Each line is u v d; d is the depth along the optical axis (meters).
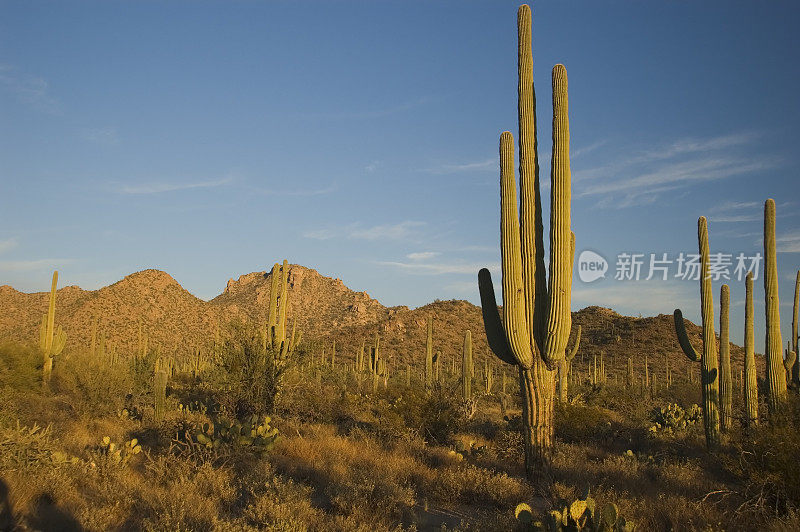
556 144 10.31
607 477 9.95
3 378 18.38
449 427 14.95
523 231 10.65
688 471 10.26
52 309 22.91
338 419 17.91
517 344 10.34
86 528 6.57
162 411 15.86
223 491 8.20
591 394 29.22
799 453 8.18
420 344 71.06
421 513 8.32
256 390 16.95
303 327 113.06
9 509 6.88
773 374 13.39
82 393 17.06
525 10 11.03
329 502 8.38
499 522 6.92
